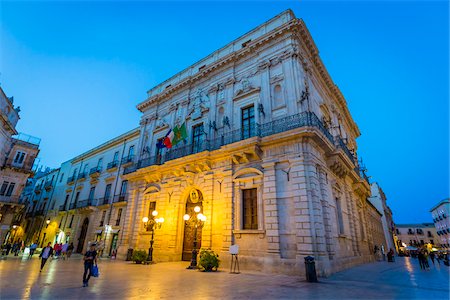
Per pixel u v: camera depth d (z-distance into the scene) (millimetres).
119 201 22234
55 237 27891
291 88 13203
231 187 13031
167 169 16297
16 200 25078
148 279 8211
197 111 17312
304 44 15273
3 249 22188
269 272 10281
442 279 8938
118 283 7395
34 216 33375
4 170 24891
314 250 9836
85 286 6770
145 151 19969
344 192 16031
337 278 9031
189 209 15367
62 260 15977
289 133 11547
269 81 14281
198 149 15461
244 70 15977
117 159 25156
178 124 18438
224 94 16312
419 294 6262
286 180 11438
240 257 11391
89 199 25531
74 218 26734
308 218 10258
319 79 17219
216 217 13148
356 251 14992
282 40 14680
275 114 13320
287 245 10555
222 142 14281
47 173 37469
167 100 20641
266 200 11625
